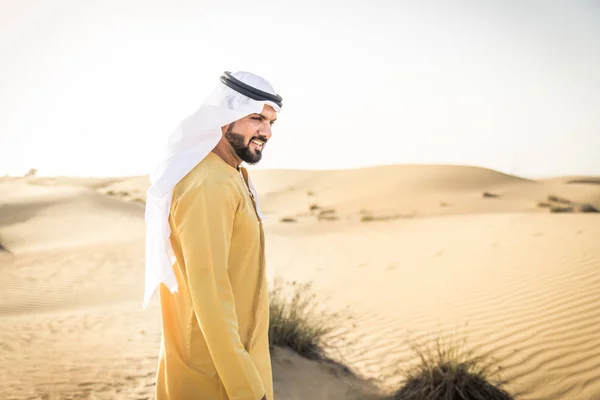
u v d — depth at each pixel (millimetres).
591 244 9539
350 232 19094
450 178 42062
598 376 4789
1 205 24906
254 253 1622
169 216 1529
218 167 1546
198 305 1407
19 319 7426
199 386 1530
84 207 25500
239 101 1601
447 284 8664
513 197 34125
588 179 65000
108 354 5387
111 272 13484
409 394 4395
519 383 4832
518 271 8555
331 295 8867
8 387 4246
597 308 6383
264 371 1657
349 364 5277
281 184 53750
